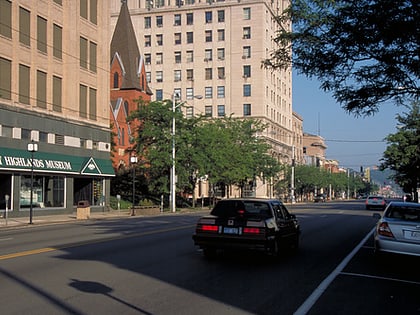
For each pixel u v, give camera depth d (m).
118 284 9.02
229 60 83.88
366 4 11.52
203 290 8.64
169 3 88.19
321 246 15.99
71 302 7.59
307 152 149.62
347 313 7.34
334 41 12.58
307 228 23.50
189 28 86.50
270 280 9.76
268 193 85.56
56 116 36.03
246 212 12.46
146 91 74.81
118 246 14.73
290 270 11.04
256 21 82.88
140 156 45.25
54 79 36.34
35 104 34.12
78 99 38.94
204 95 84.94
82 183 40.62
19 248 14.23
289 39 13.17
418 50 11.91
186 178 45.84
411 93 13.16
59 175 36.72
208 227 11.85
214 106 84.25
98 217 34.06
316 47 12.98
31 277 9.58
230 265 11.48
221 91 84.12
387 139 30.70
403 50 12.16
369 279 10.20
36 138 33.91
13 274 9.88
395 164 31.97
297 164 98.12
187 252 13.43
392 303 8.09
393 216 12.20
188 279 9.62
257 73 82.31
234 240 11.54
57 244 15.27
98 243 15.54
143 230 20.92
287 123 99.50
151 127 44.12
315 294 8.55
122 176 52.62
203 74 85.25
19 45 32.72
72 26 38.28
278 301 7.96
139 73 73.06
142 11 88.75
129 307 7.34
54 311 7.04
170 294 8.27
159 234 18.81
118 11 92.88
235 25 83.88
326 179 109.00
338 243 16.95
